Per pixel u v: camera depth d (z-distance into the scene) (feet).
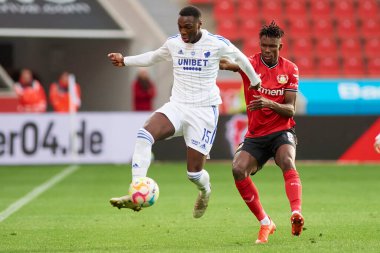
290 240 92.53
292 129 93.86
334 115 220.23
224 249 85.51
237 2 306.76
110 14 269.85
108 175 186.70
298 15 309.42
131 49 276.21
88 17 269.03
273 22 91.61
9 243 92.32
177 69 92.22
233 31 299.79
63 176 184.96
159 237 96.43
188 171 93.25
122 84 290.15
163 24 287.48
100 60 290.76
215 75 92.63
